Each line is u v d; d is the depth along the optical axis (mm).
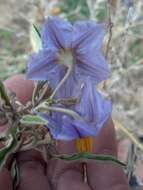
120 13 169
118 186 104
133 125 173
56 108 75
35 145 84
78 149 81
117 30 162
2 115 78
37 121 75
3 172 93
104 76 78
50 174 105
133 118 180
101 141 107
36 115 76
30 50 198
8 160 97
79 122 74
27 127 80
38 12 184
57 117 76
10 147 77
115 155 108
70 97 79
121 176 105
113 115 157
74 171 105
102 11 180
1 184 93
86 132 75
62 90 79
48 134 83
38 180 103
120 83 181
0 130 87
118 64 161
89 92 77
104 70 78
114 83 170
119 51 161
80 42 78
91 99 77
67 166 105
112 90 175
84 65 79
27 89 109
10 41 212
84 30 77
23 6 219
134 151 122
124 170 117
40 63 76
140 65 179
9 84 110
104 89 149
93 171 105
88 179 105
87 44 78
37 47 86
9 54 207
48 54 76
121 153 152
